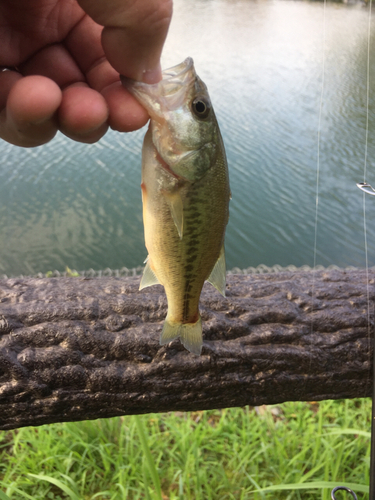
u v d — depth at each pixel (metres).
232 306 0.32
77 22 0.19
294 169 1.08
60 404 0.29
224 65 1.74
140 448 0.42
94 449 0.43
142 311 0.30
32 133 0.15
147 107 0.17
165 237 0.19
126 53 0.14
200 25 2.29
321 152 1.12
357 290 0.33
